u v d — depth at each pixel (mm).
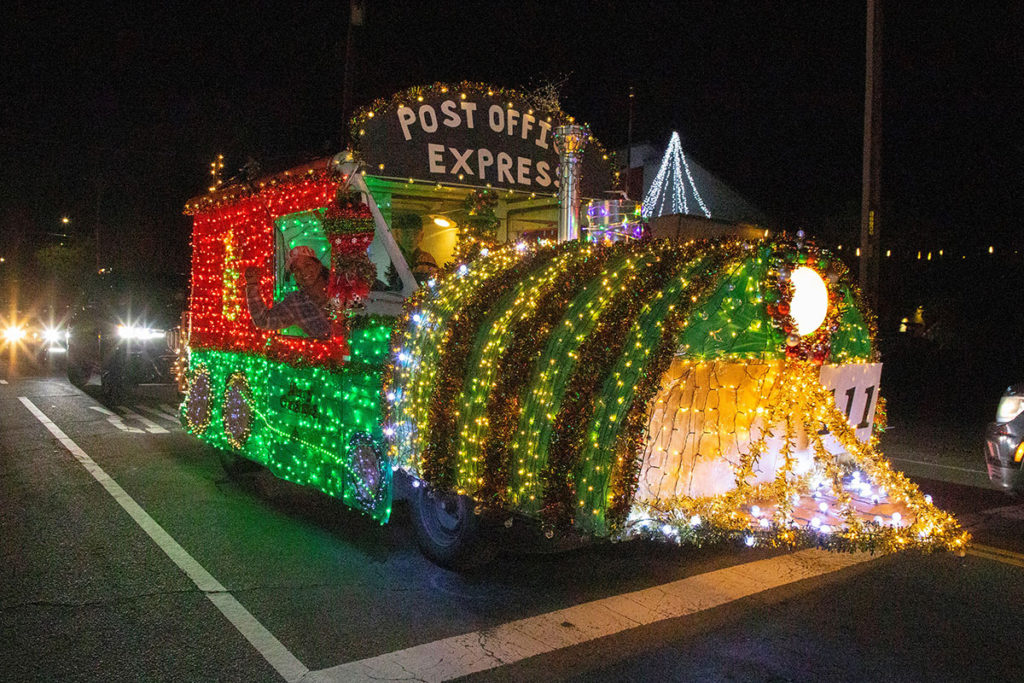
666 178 15039
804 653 4004
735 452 4191
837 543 4020
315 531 5977
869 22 12703
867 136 12766
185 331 8750
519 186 6242
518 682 3648
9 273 33781
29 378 17422
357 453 5250
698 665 3848
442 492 4691
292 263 5801
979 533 6234
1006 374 18766
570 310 4098
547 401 3973
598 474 3713
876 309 12727
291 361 6039
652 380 3584
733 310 3965
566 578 5043
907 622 4418
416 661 3846
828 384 4523
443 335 4613
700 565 5332
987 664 3914
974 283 19625
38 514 6367
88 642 4020
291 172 5812
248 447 6742
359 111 5434
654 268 3904
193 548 5535
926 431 12008
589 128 6070
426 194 6211
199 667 3766
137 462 8422
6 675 3666
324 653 3922
